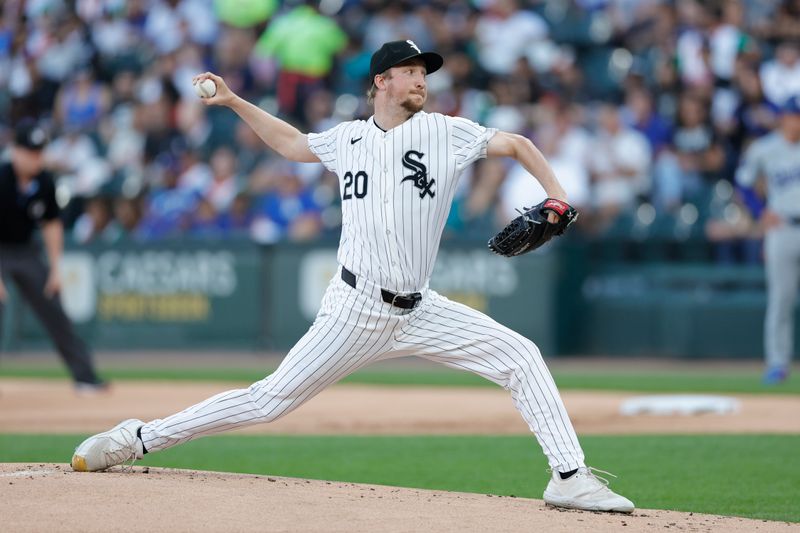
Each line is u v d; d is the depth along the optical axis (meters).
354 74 63.09
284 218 58.53
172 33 68.56
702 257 55.28
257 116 19.16
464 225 56.34
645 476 24.02
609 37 62.25
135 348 59.12
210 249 58.31
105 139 65.25
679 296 54.88
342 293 18.22
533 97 59.28
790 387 43.03
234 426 18.98
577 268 56.09
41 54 70.88
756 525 17.42
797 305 53.78
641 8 62.06
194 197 60.19
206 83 18.77
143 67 69.12
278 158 61.16
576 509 18.06
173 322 58.66
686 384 44.44
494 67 61.94
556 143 56.00
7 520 15.37
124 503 16.39
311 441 29.67
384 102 18.12
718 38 58.75
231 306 57.97
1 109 71.25
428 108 58.06
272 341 57.53
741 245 54.75
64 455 26.12
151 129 64.12
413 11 65.25
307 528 15.42
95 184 63.25
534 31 62.44
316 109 61.97
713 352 54.25
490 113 58.44
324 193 59.59
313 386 18.59
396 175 17.83
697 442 29.08
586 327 56.47
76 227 62.03
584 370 50.56
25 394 40.09
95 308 59.69
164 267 58.84
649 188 56.31
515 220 17.84
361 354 18.41
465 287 55.34
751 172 43.00
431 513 16.86
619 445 28.56
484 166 56.88
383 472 24.52
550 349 54.25
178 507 16.30
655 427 32.53
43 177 37.59
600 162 56.47
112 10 70.62
